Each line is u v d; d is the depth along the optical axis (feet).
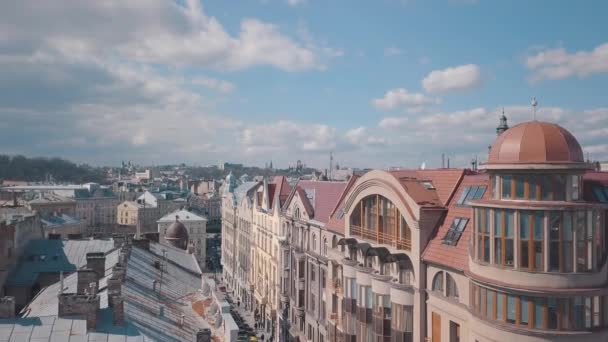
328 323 171.12
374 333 125.18
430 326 109.29
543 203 83.41
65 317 76.43
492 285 86.84
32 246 157.38
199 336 85.15
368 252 131.23
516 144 86.63
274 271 253.65
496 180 90.89
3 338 70.90
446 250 104.73
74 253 155.94
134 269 127.75
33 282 139.64
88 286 90.02
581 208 83.10
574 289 81.92
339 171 370.73
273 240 256.32
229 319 97.14
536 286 82.99
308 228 201.87
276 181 285.43
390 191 123.24
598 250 86.38
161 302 107.65
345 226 150.61
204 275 149.07
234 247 376.27
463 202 110.11
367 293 134.62
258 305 290.15
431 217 112.27
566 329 82.64
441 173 125.39
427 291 110.32
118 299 79.97
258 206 298.76
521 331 83.20
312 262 196.85
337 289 163.43
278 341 241.76
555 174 84.74
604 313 85.35
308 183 226.38
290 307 225.15
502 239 87.35
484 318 88.74
